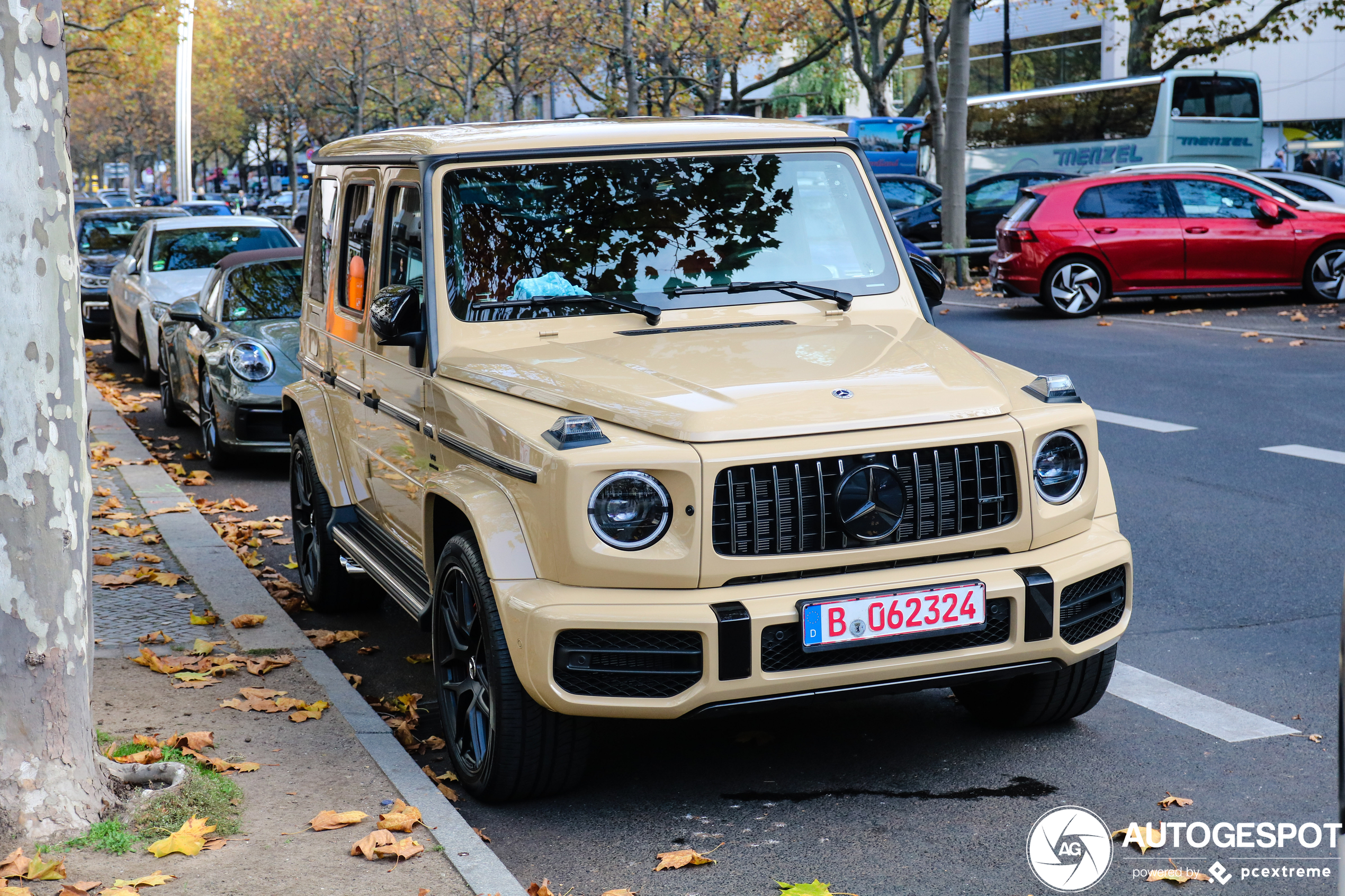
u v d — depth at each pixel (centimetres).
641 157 520
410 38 4278
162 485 921
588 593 391
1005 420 419
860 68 3525
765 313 505
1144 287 1856
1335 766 456
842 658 400
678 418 395
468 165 504
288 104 5959
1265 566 697
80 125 9731
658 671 391
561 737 422
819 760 476
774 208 529
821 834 416
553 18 3603
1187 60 4794
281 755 455
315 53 4947
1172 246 1845
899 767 467
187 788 406
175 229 1612
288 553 810
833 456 398
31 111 364
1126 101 3153
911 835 414
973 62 5291
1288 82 5047
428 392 484
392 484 543
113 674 540
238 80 6531
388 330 483
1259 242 1839
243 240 1622
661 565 388
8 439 372
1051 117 3331
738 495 393
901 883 382
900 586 400
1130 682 544
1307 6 4988
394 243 543
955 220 2472
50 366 377
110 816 392
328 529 660
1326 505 816
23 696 379
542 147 512
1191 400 1192
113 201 7756
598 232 507
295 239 1653
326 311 652
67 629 386
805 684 395
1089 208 1872
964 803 436
